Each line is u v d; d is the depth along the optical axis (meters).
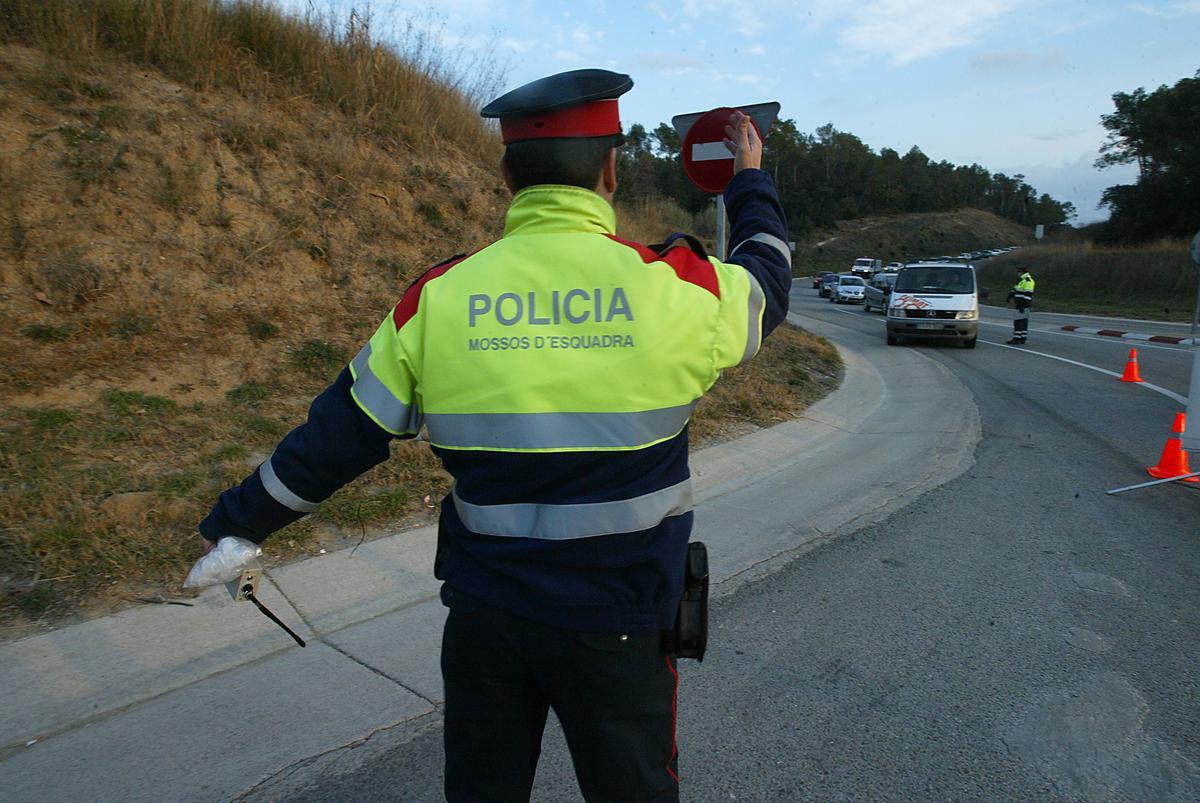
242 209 8.00
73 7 8.53
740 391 9.82
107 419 5.61
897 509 6.29
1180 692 3.66
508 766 1.78
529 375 1.56
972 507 6.34
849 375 12.91
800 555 5.34
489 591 1.66
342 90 10.26
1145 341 20.02
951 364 15.11
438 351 1.61
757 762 3.16
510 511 1.61
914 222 127.44
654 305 1.60
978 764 3.16
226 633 4.01
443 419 1.61
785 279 1.88
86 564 4.33
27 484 4.80
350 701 3.53
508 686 1.74
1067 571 5.07
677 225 19.86
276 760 3.13
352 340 7.45
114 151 7.50
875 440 8.69
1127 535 5.72
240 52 9.72
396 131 10.50
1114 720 3.44
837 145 139.00
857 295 38.62
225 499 1.76
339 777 3.05
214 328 6.90
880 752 3.22
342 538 5.09
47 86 7.77
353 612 4.31
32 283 6.38
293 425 6.13
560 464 1.56
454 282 1.65
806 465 7.61
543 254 1.63
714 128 4.57
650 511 1.62
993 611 4.50
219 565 1.73
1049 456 7.96
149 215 7.34
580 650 1.63
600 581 1.62
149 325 6.60
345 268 8.28
